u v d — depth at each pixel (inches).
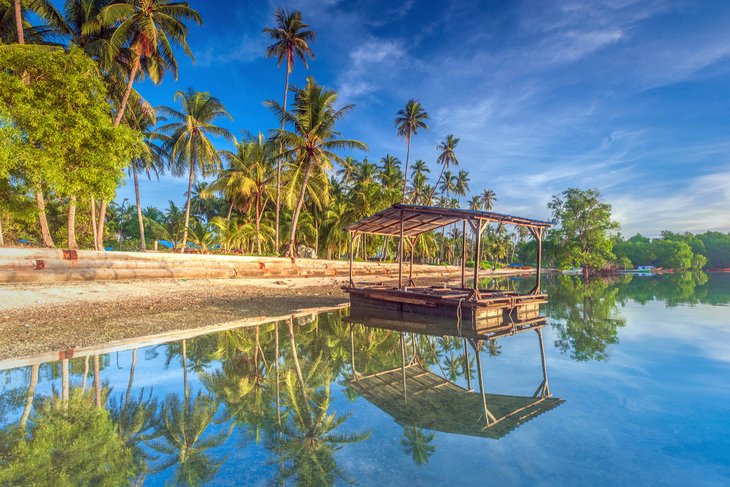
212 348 311.6
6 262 520.1
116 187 520.1
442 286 679.7
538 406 189.6
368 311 566.6
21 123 419.5
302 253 1465.3
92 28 698.2
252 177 1206.3
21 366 246.2
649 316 504.4
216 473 122.1
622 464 128.1
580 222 1813.5
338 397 207.9
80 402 188.4
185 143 1047.0
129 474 121.5
